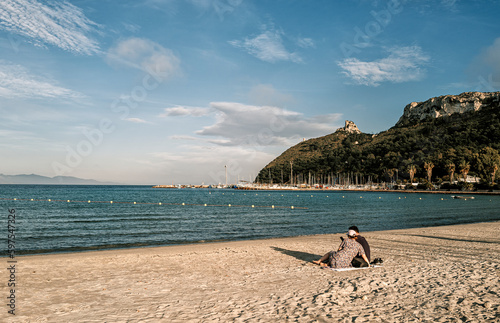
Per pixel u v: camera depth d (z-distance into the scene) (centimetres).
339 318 552
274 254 1272
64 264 1061
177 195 11025
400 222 3178
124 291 738
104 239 2014
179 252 1334
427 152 19400
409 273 903
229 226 2739
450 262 1077
